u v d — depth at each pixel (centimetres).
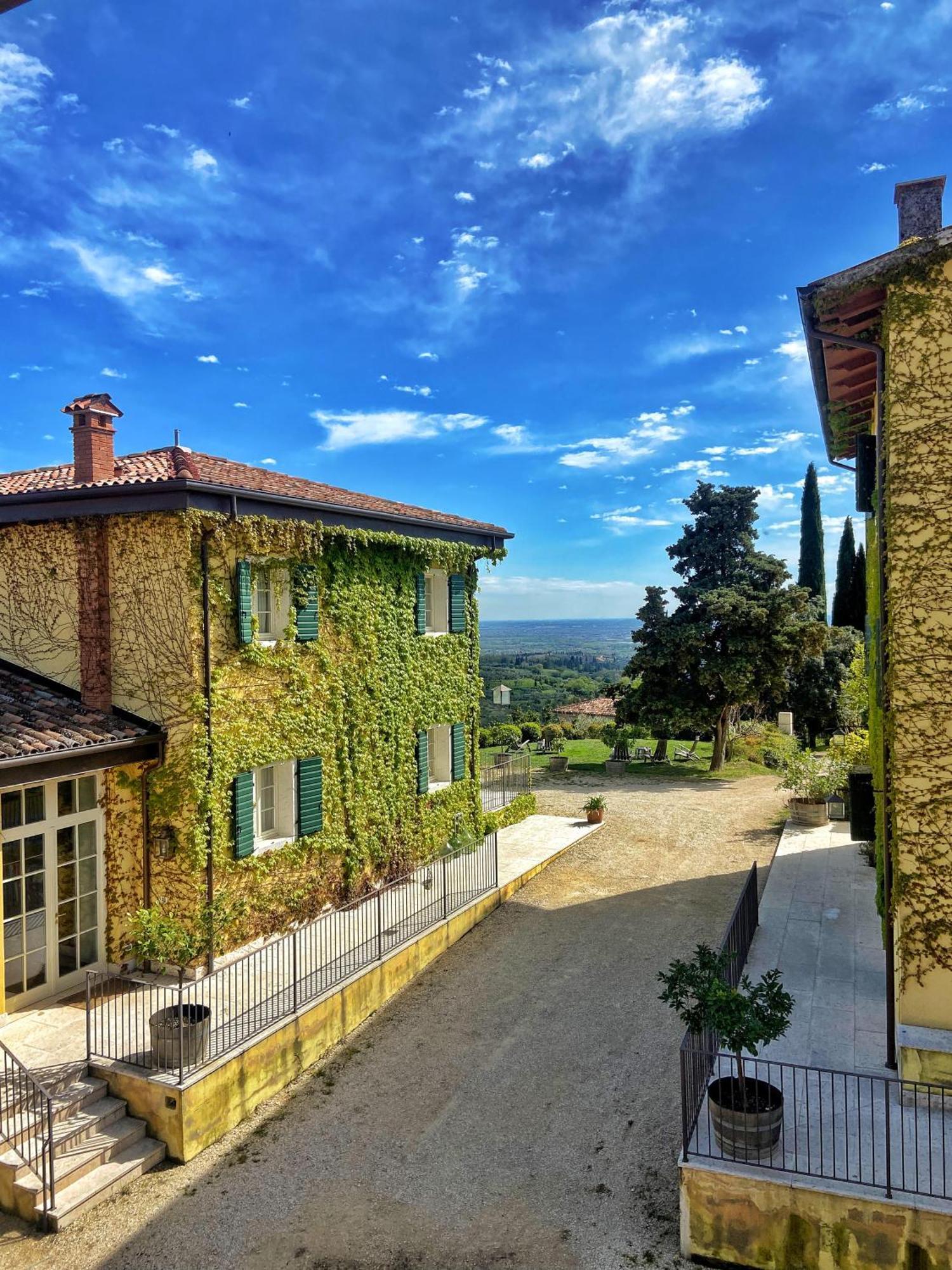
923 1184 680
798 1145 752
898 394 855
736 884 1731
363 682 1546
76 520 1235
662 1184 816
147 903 1202
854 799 1114
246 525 1245
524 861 1883
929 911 851
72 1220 796
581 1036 1118
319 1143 913
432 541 1728
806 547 4966
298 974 1176
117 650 1227
